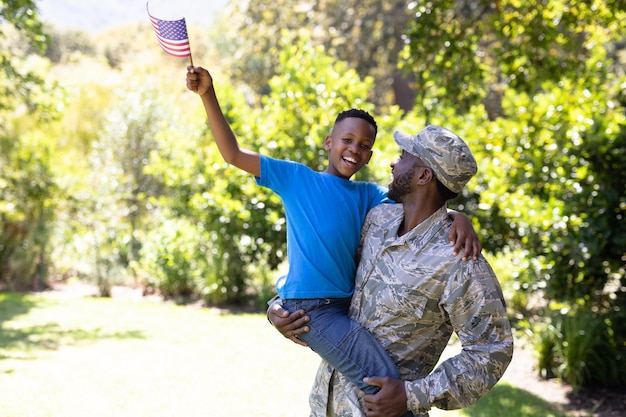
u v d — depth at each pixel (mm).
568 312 7629
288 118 11883
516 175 9484
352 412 2758
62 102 12242
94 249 13859
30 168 14609
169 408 6125
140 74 17469
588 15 8734
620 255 7230
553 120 9250
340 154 2979
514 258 8062
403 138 2840
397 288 2715
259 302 12023
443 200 2785
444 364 2625
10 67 11562
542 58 8992
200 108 12523
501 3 8742
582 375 7188
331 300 2814
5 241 14523
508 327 2629
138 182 16219
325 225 2832
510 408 6395
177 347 8703
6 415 5758
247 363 7898
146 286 13461
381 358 2709
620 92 8516
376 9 18766
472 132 10547
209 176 12234
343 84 12008
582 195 7289
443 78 8906
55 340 9062
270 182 2898
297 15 19266
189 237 12852
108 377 7156
